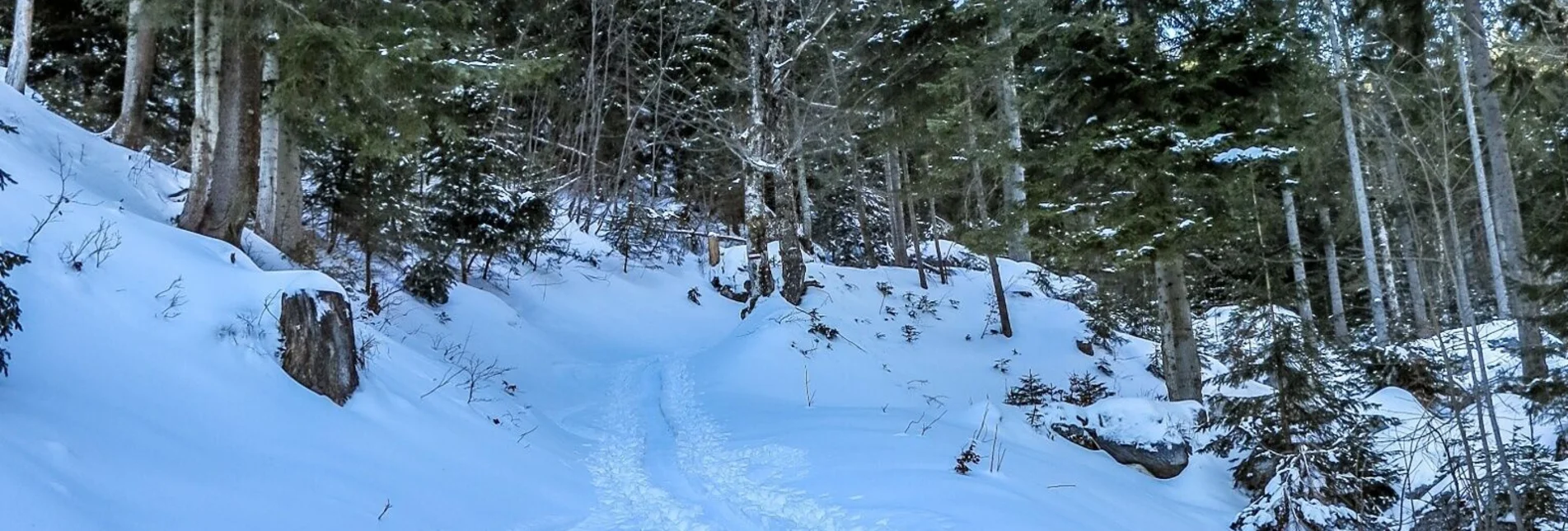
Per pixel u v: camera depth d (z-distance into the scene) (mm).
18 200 6465
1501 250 9320
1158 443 8555
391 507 4867
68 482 3697
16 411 4117
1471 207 9047
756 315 15156
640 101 29578
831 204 27844
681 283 21766
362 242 12938
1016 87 12523
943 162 16312
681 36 28625
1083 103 10039
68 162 10812
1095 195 9750
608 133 29750
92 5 14492
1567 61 10516
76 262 5879
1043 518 5504
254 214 12992
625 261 21703
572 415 9797
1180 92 9289
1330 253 18969
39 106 12469
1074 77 10086
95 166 11453
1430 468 8023
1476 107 11617
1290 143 8883
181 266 6562
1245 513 6219
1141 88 9477
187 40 15039
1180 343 10141
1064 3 11266
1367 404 8391
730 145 18859
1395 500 7539
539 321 16422
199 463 4527
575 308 17938
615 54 28891
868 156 25656
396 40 9070
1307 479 6168
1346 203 18469
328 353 6180
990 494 5891
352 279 12445
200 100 9828
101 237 6426
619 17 28188
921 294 20797
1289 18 9203
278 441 5168
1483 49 11359
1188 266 10734
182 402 5090
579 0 28172
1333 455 7359
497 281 17469
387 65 8594
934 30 16125
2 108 11062
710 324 19141
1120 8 10453
